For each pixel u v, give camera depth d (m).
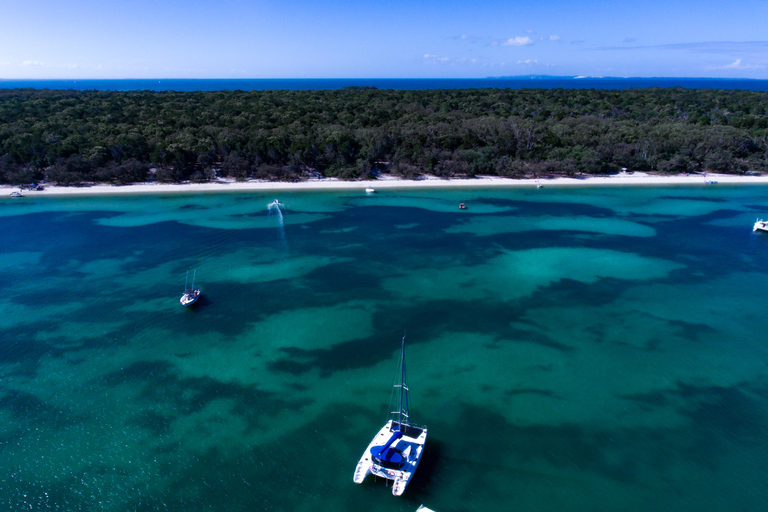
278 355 39.28
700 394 34.50
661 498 25.81
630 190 95.25
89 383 35.66
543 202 86.88
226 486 26.53
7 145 96.31
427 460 28.16
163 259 59.66
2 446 29.53
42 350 39.88
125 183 95.75
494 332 42.78
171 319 45.00
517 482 26.72
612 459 28.45
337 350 40.00
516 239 67.12
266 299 49.03
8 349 40.03
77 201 85.62
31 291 50.66
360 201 86.94
